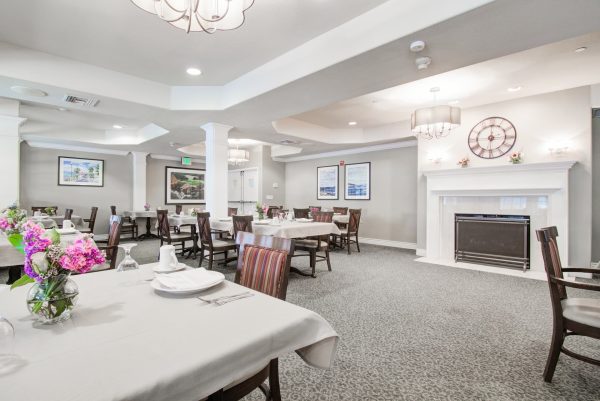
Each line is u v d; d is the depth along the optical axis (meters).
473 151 4.98
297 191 9.14
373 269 4.53
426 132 4.66
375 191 7.24
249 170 9.38
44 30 2.75
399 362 1.96
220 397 0.95
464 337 2.31
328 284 3.71
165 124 5.00
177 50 3.14
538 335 2.35
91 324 0.87
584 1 1.91
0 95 3.58
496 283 3.77
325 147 7.37
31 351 0.71
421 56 2.63
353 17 2.62
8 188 4.24
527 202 4.44
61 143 6.75
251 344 0.78
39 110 5.07
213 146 4.94
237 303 1.04
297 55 3.10
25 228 0.94
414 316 2.71
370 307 2.93
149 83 3.90
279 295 1.34
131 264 1.47
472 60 2.72
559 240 4.12
